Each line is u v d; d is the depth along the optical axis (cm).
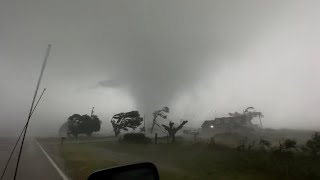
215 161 1798
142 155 2306
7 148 2997
